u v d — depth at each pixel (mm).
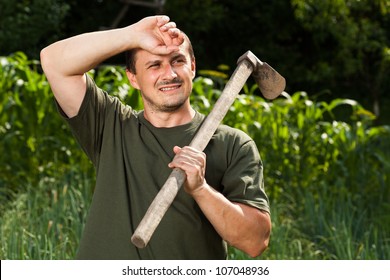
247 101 7621
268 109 7496
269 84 3490
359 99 16781
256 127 7352
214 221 3018
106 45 3139
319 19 13812
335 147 7445
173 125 3215
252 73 3484
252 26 17031
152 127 3211
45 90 7223
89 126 3270
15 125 7242
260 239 3133
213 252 3197
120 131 3250
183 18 16031
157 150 3168
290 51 16734
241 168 3178
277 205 6672
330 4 13547
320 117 7746
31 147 7195
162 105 3154
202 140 3076
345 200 7094
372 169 7254
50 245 5109
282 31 16656
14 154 7176
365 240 5984
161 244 3082
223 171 3186
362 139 7566
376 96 15508
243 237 3076
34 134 7219
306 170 7293
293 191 7277
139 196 3125
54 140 7164
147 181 3131
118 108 3314
